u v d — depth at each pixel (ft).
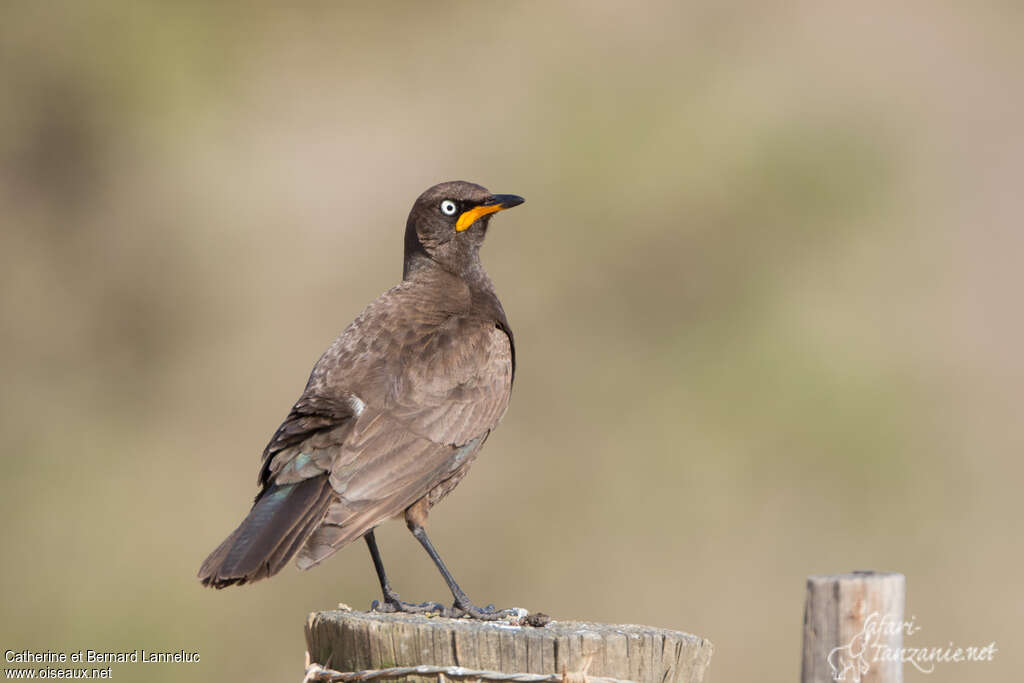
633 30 71.92
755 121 67.00
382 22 73.72
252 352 62.44
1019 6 75.51
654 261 62.28
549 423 56.24
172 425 59.00
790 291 62.18
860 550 52.37
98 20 68.33
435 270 28.02
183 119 68.59
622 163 63.77
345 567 48.75
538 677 19.27
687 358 58.80
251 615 47.98
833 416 55.88
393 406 24.85
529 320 60.08
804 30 72.59
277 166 68.49
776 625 48.75
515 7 73.41
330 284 64.85
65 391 60.80
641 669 19.38
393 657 19.80
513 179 64.90
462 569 49.75
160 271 65.41
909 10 74.79
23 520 51.85
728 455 54.60
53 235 66.74
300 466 23.53
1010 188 68.90
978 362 60.29
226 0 71.61
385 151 69.26
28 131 67.41
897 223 66.44
